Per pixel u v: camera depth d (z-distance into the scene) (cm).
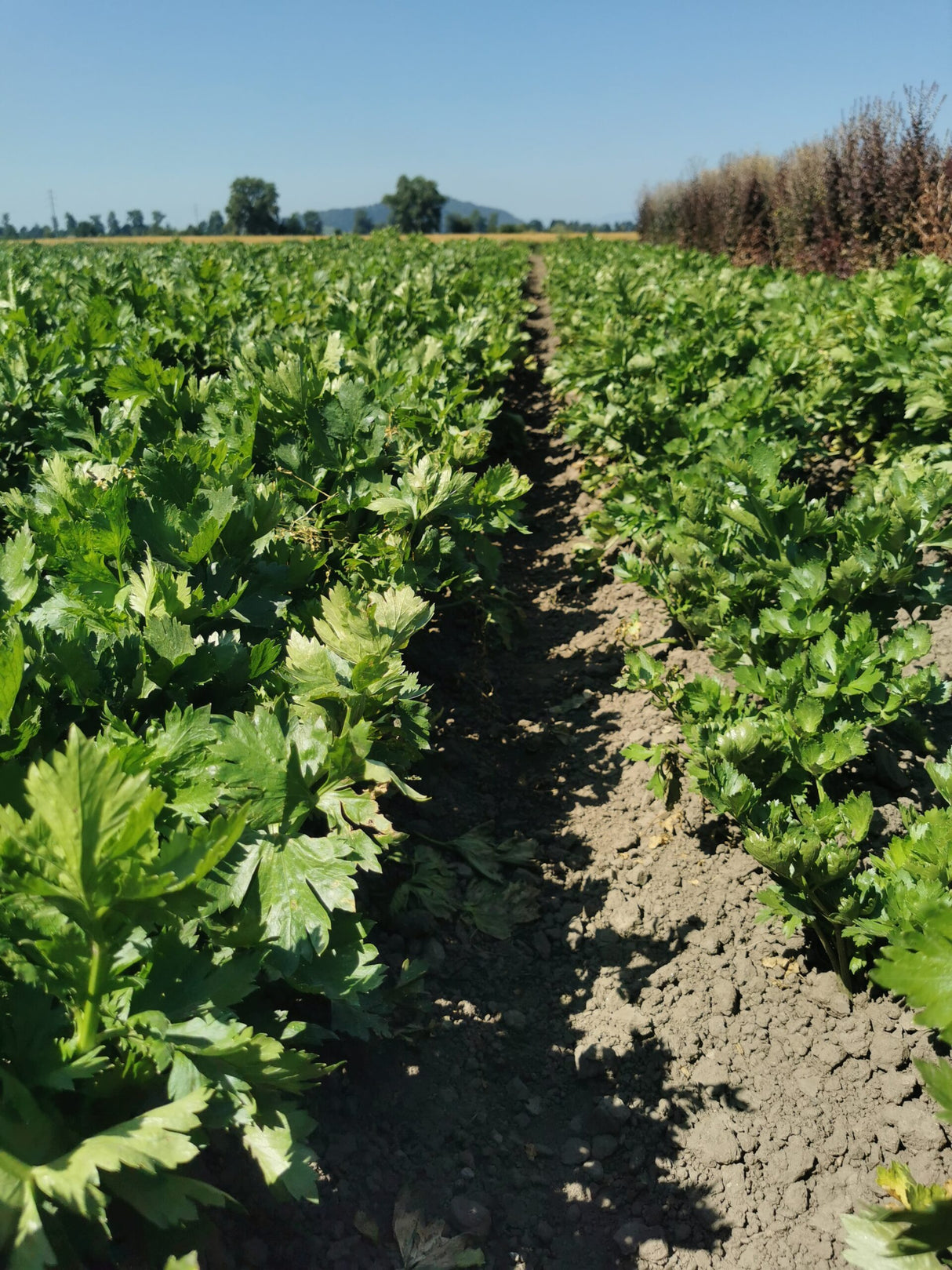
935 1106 256
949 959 158
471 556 503
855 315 776
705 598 438
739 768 315
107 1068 168
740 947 316
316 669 254
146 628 248
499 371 848
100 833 152
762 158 2638
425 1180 247
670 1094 273
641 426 674
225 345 728
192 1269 158
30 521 302
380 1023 250
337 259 2084
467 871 367
